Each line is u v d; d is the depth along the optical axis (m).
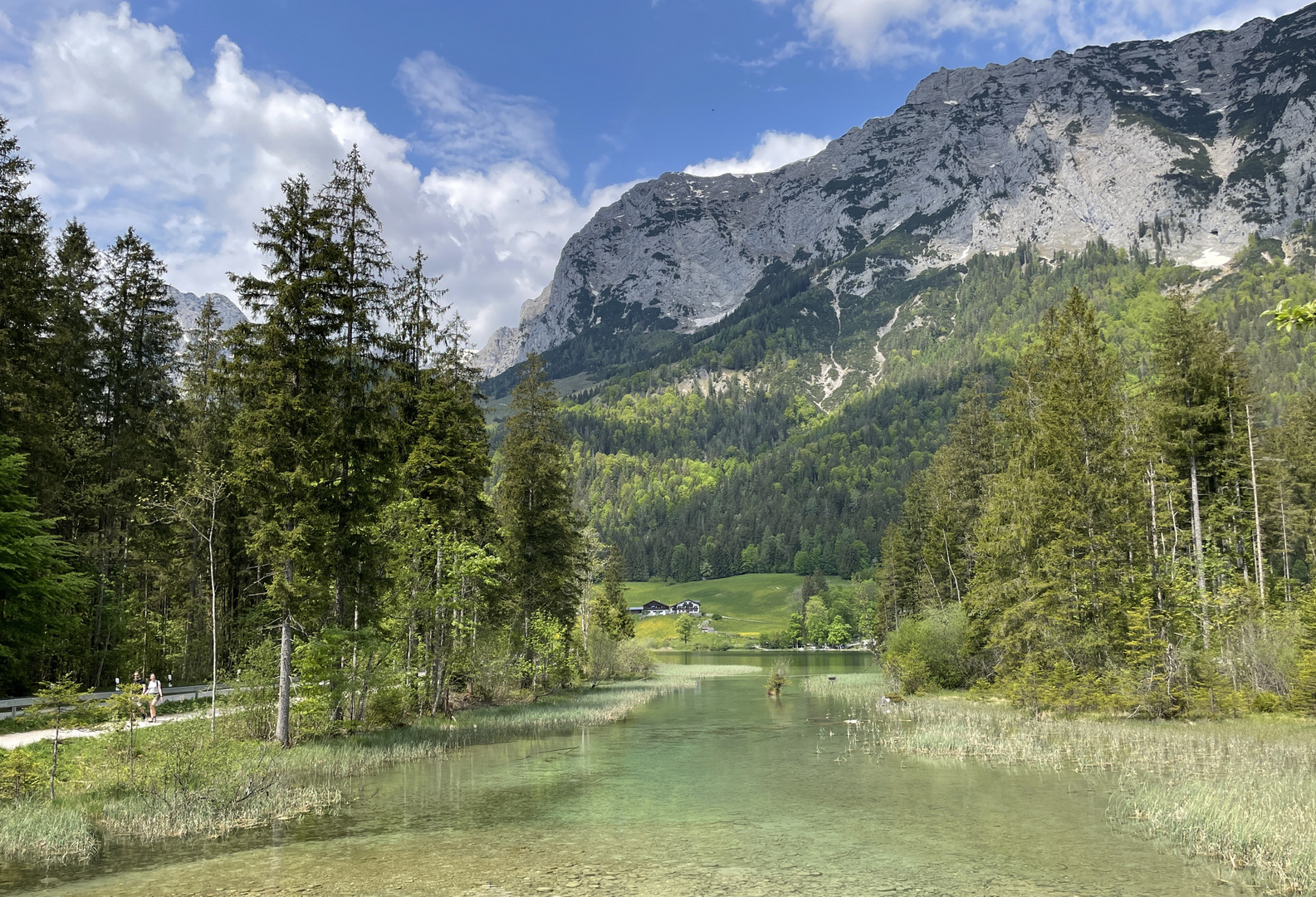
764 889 11.56
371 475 27.44
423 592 30.80
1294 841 13.00
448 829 15.46
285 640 24.64
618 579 94.12
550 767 22.92
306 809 17.25
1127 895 11.20
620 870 12.55
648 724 34.69
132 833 15.09
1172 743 24.61
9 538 22.48
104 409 36.97
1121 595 35.00
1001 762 23.20
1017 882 11.85
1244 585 35.44
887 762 23.48
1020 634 37.84
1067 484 36.72
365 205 27.94
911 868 12.60
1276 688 32.31
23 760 17.84
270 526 24.11
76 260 37.00
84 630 32.84
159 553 38.34
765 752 25.98
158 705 31.20
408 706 32.66
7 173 27.92
